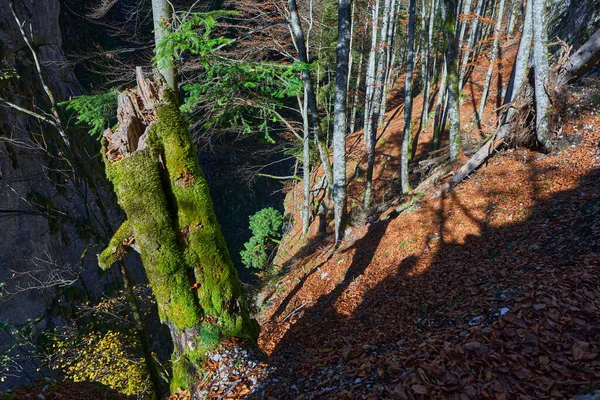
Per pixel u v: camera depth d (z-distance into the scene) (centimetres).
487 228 805
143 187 363
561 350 347
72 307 1149
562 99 831
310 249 1466
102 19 1833
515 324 391
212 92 534
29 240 1070
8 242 1012
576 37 1119
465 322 469
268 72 487
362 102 2006
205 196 392
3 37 1138
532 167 868
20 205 1062
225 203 2584
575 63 815
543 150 880
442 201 1005
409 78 1292
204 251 392
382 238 1037
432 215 981
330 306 845
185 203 382
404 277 802
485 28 2119
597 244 517
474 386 326
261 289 1384
